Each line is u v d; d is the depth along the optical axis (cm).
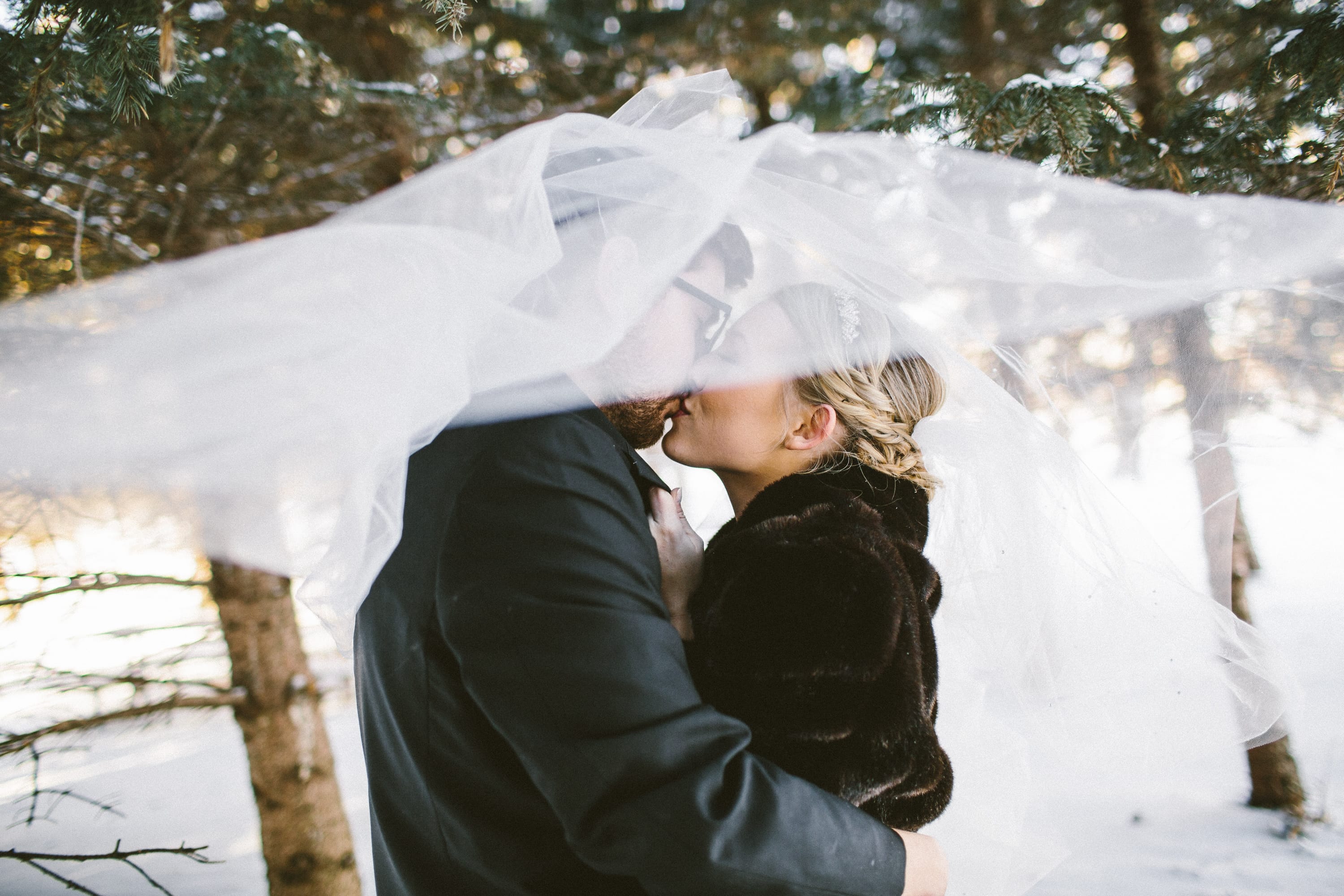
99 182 201
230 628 232
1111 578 133
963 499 138
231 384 94
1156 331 149
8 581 183
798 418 118
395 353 91
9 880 318
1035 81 178
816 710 87
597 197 97
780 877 76
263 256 96
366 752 96
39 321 93
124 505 122
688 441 121
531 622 77
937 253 132
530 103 314
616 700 75
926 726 94
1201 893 258
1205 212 141
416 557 85
